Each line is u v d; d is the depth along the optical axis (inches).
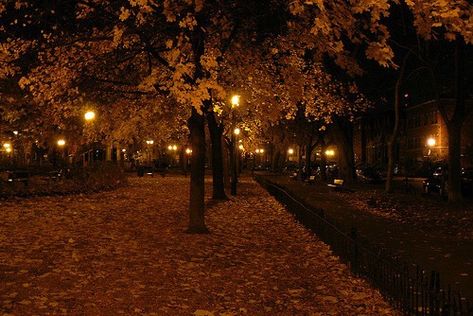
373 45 368.5
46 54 608.1
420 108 2783.0
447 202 1006.4
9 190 903.1
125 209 839.7
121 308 311.7
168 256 461.4
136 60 669.9
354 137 3784.5
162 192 1272.1
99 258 441.7
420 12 356.5
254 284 380.8
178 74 420.8
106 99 805.2
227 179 1567.4
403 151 3006.9
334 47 412.2
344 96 1194.0
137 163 3159.5
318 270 429.7
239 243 550.3
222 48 584.7
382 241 581.3
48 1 543.8
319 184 1726.1
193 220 602.2
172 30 511.5
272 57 637.9
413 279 288.7
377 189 1488.7
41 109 1095.6
